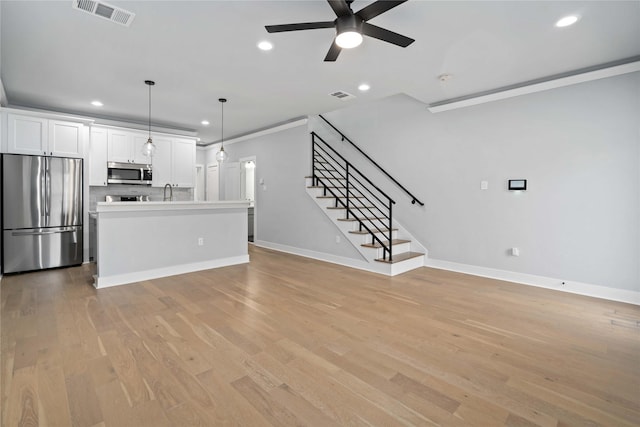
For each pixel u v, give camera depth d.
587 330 2.61
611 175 3.32
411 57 3.20
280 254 5.99
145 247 4.15
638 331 2.59
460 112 4.44
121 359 2.13
